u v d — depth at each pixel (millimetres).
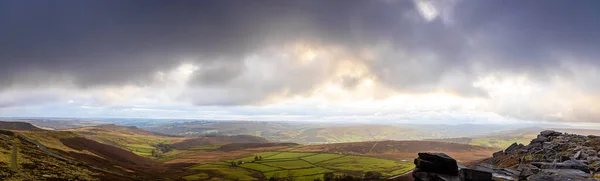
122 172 156000
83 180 113750
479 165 43781
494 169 40938
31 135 180875
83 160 159750
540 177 31906
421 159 40312
